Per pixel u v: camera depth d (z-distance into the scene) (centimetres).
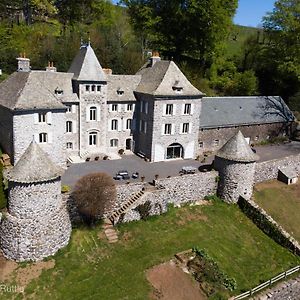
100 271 2900
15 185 2819
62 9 7381
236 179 3941
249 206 3884
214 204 3988
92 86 4453
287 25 6675
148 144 4672
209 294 2850
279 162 4591
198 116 4791
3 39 6356
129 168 4350
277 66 7019
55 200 2950
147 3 7081
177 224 3566
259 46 7731
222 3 6644
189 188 3884
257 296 2919
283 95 7419
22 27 6650
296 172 4744
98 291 2725
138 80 4962
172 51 7281
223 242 3438
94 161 4541
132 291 2758
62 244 3038
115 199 3475
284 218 3909
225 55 8050
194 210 3828
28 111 3816
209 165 4594
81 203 3234
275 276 3152
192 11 6456
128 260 3028
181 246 3250
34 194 2819
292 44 6788
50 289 2714
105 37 6950
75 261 2964
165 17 7038
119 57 6669
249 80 7056
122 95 4738
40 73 4284
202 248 3244
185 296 2805
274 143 5922
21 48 6259
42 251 2916
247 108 5694
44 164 2866
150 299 2728
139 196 3531
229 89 7150
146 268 2962
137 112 4878
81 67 4384
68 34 6850
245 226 3759
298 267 3269
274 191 4322
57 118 4012
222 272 3028
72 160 4475
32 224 2861
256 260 3322
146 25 6988
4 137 4247
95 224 3362
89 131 4603
